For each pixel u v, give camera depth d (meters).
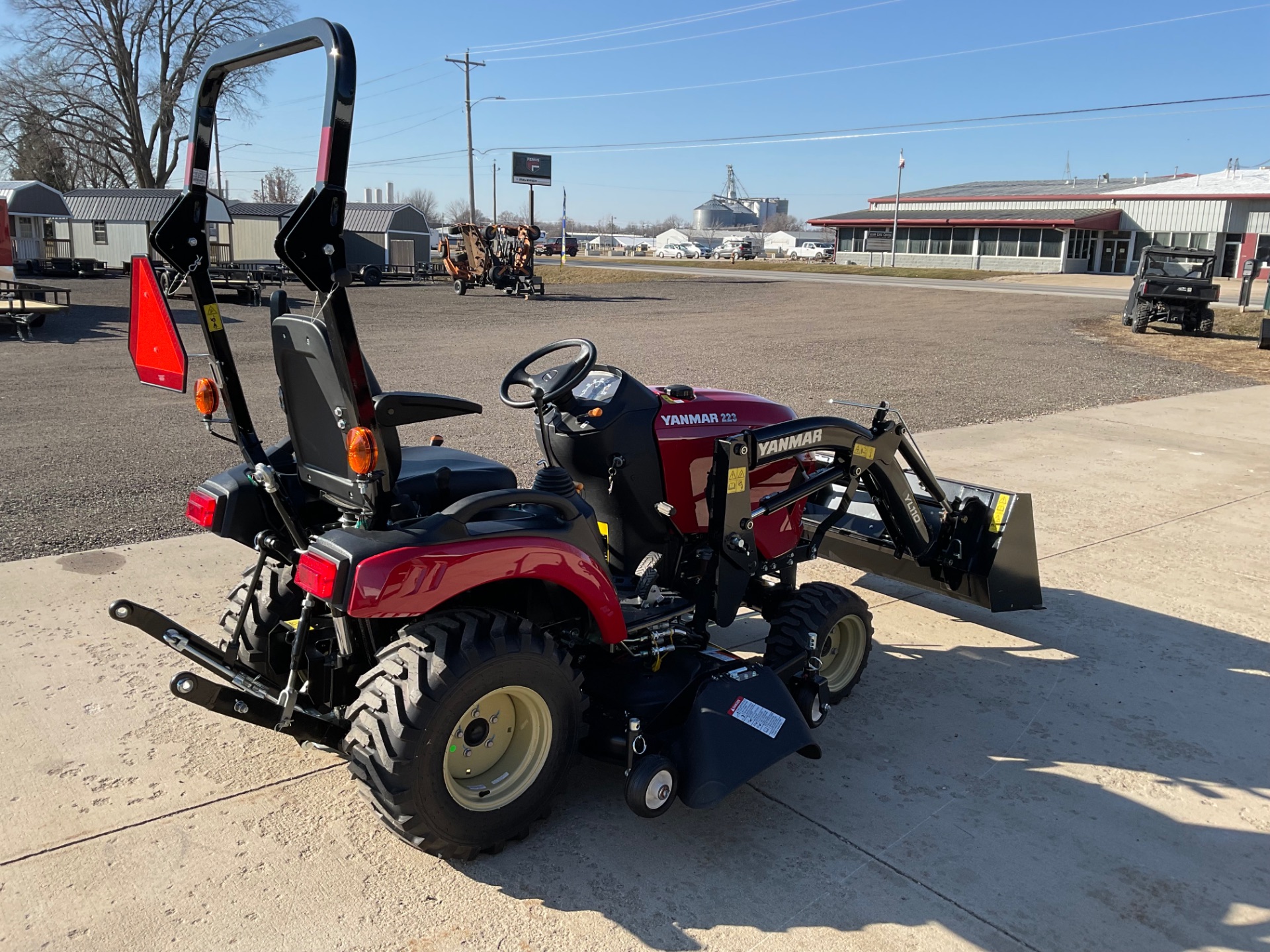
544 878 2.79
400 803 2.58
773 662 3.68
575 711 2.93
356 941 2.50
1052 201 52.44
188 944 2.46
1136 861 2.97
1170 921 2.69
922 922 2.65
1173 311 21.19
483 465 3.52
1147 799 3.33
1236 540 6.31
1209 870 2.94
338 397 2.58
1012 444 9.16
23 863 2.76
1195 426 10.25
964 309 28.22
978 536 4.52
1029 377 14.23
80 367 13.61
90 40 47.00
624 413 3.48
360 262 43.59
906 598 5.30
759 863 2.89
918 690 4.16
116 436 8.83
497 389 12.23
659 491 3.60
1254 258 42.19
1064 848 3.02
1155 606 5.19
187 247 2.89
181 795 3.14
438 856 2.85
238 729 3.57
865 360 16.08
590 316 25.53
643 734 3.03
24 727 3.50
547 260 72.88
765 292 36.03
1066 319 24.81
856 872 2.87
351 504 2.75
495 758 2.90
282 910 2.61
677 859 2.90
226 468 7.59
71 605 4.59
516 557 2.73
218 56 2.74
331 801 3.15
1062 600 5.26
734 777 2.90
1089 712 3.97
